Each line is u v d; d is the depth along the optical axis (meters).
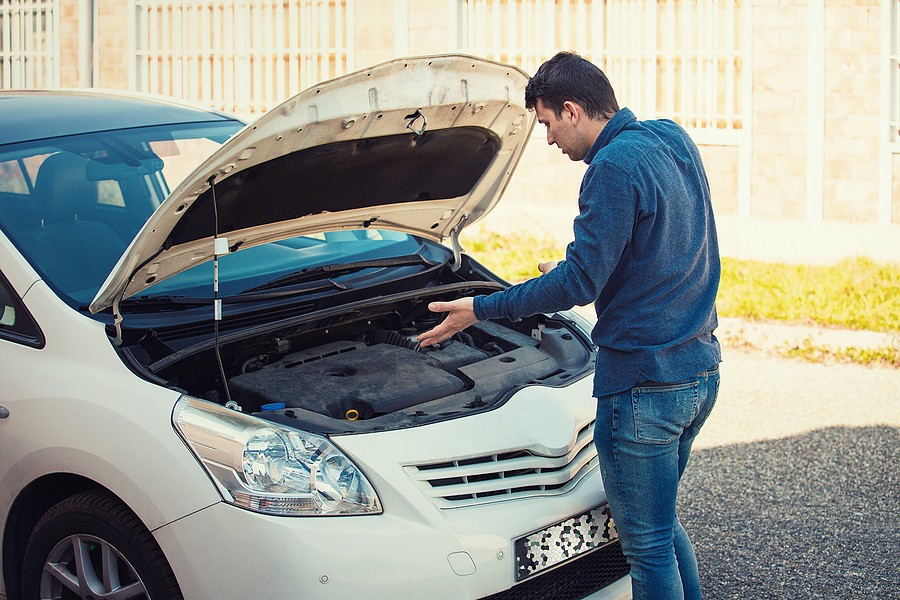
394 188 3.76
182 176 3.86
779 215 9.02
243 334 3.33
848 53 8.61
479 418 3.13
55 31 11.59
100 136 3.92
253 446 2.80
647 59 9.42
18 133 3.80
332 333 3.87
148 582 2.86
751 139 9.01
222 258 3.82
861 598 3.82
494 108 3.58
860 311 7.28
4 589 3.30
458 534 2.84
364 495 2.82
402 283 4.00
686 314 2.92
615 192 2.76
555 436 3.14
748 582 3.95
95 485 3.06
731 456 5.18
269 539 2.70
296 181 3.35
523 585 2.98
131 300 3.36
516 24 9.81
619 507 3.01
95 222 3.58
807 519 4.48
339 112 3.09
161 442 2.83
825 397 5.97
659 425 2.90
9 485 3.15
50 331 3.16
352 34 10.34
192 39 11.06
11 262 3.32
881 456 5.13
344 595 2.69
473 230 9.84
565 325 4.00
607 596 3.18
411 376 3.46
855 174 8.73
